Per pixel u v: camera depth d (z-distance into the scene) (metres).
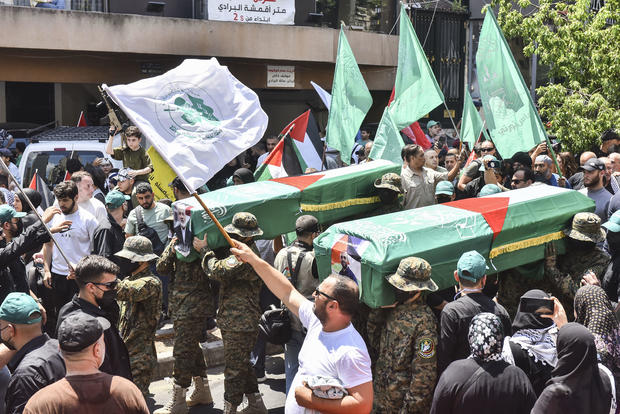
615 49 12.70
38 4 13.92
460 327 4.76
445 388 3.96
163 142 4.80
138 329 5.78
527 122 8.46
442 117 18.92
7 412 3.87
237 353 6.07
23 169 10.53
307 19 16.33
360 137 15.08
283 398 6.89
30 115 17.34
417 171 8.22
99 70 15.00
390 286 5.09
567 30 13.12
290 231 6.45
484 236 5.59
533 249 5.95
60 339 3.40
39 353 3.98
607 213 7.67
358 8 17.30
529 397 3.96
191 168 4.86
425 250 5.27
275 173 8.65
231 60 15.95
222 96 5.18
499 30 8.62
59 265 7.18
